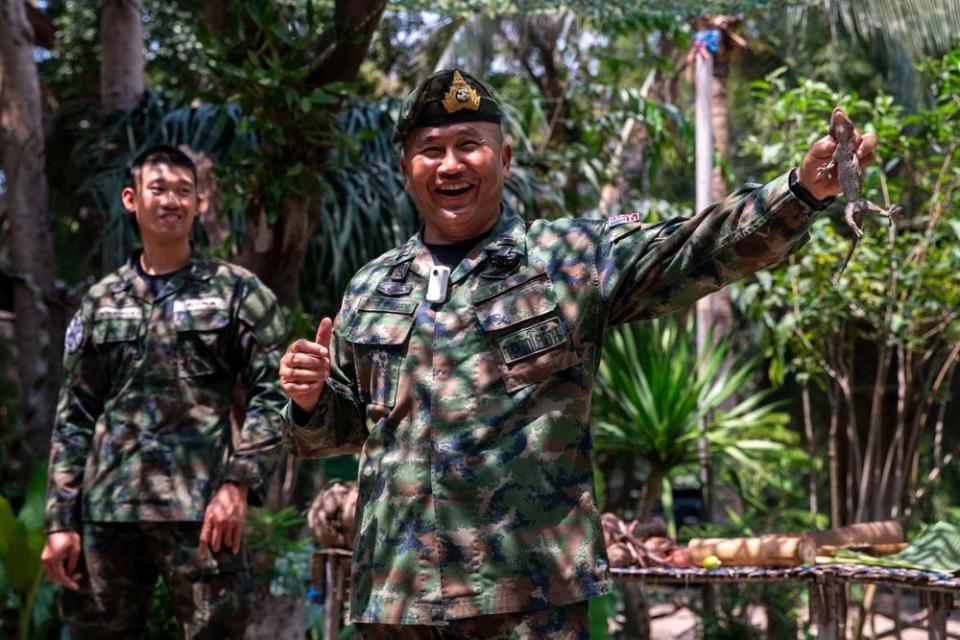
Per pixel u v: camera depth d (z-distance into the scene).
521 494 1.81
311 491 6.54
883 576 2.85
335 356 2.04
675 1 4.81
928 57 5.07
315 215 4.30
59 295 5.79
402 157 2.02
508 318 1.86
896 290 5.14
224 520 2.92
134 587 3.06
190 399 3.03
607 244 1.90
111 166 5.88
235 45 3.96
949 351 5.52
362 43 4.05
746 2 4.80
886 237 5.04
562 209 6.21
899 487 5.27
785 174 1.75
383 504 1.88
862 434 6.33
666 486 5.66
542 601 1.79
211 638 2.96
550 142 7.55
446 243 1.98
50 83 8.57
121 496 2.98
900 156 5.05
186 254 3.13
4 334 9.44
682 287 1.83
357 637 1.95
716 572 3.16
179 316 3.04
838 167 1.66
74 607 3.05
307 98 3.80
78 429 3.09
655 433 5.57
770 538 3.16
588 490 1.86
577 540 1.82
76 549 3.04
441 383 1.86
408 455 1.87
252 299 3.08
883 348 5.11
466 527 1.81
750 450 5.99
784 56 8.38
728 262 1.77
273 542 4.67
